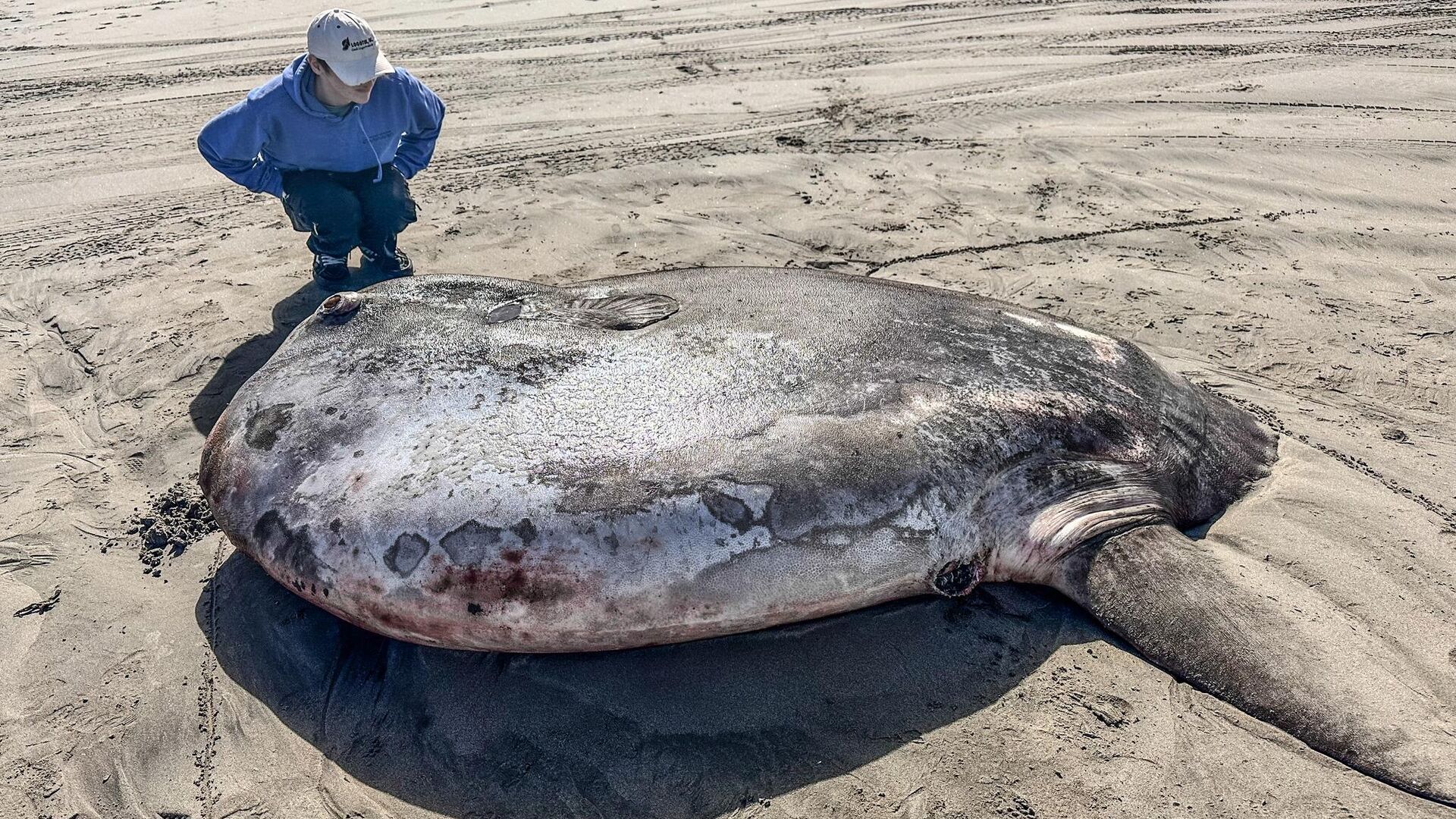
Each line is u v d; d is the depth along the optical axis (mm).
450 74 9359
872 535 3078
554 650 3051
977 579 3285
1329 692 2760
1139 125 7754
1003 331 3688
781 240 6113
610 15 11234
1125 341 3912
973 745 2791
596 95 8750
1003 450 3305
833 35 10320
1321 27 9977
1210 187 6684
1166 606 3057
